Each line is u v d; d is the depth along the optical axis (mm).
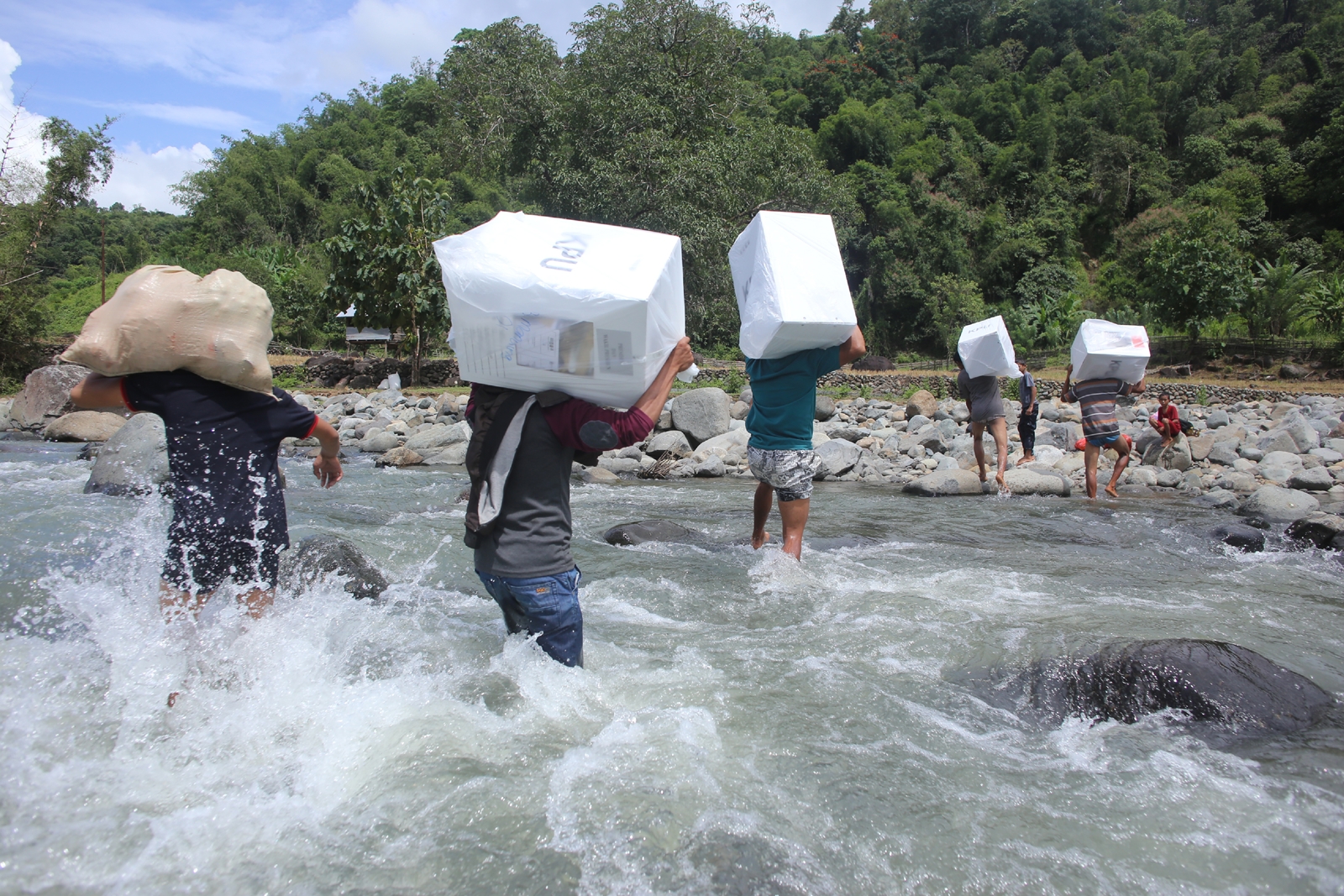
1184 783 2354
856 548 5672
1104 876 1893
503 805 2104
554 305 2510
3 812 1952
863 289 53438
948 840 2033
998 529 6637
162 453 7176
